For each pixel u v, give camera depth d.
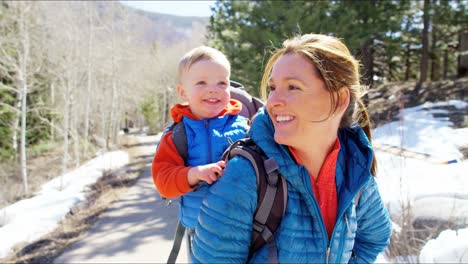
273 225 1.19
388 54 19.61
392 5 15.65
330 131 1.25
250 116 2.17
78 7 19.83
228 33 13.80
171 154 1.81
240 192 1.17
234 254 1.18
